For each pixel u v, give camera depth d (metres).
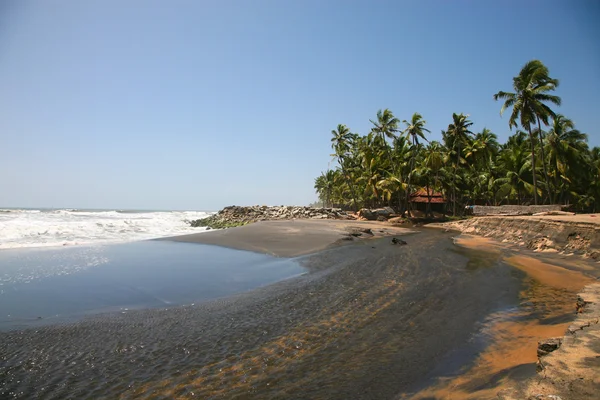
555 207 28.22
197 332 6.89
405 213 49.31
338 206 93.38
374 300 8.91
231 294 9.85
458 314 7.74
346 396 4.50
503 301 8.73
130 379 5.10
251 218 47.28
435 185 47.12
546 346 5.01
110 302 9.05
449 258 15.29
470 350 5.79
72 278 11.55
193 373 5.25
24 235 22.80
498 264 13.84
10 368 5.46
